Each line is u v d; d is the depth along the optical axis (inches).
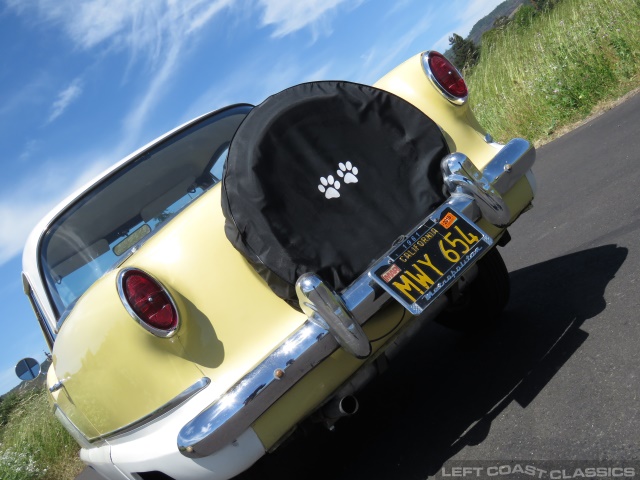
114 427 112.3
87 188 151.9
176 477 104.9
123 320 102.4
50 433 307.4
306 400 104.1
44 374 169.9
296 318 107.2
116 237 144.3
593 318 134.3
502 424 117.5
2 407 381.4
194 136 155.8
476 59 596.7
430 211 115.9
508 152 127.3
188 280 106.7
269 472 123.2
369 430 141.9
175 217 114.0
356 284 107.1
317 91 116.3
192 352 104.0
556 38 421.4
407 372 159.6
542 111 340.8
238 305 106.8
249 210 107.0
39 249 150.6
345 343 103.1
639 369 111.1
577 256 167.6
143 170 150.3
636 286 137.5
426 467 117.7
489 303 149.0
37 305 155.8
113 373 106.5
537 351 134.2
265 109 113.1
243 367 104.0
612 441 98.3
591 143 261.4
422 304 107.5
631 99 292.2
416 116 121.2
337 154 114.0
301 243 107.7
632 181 197.3
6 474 286.2
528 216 222.1
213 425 99.2
